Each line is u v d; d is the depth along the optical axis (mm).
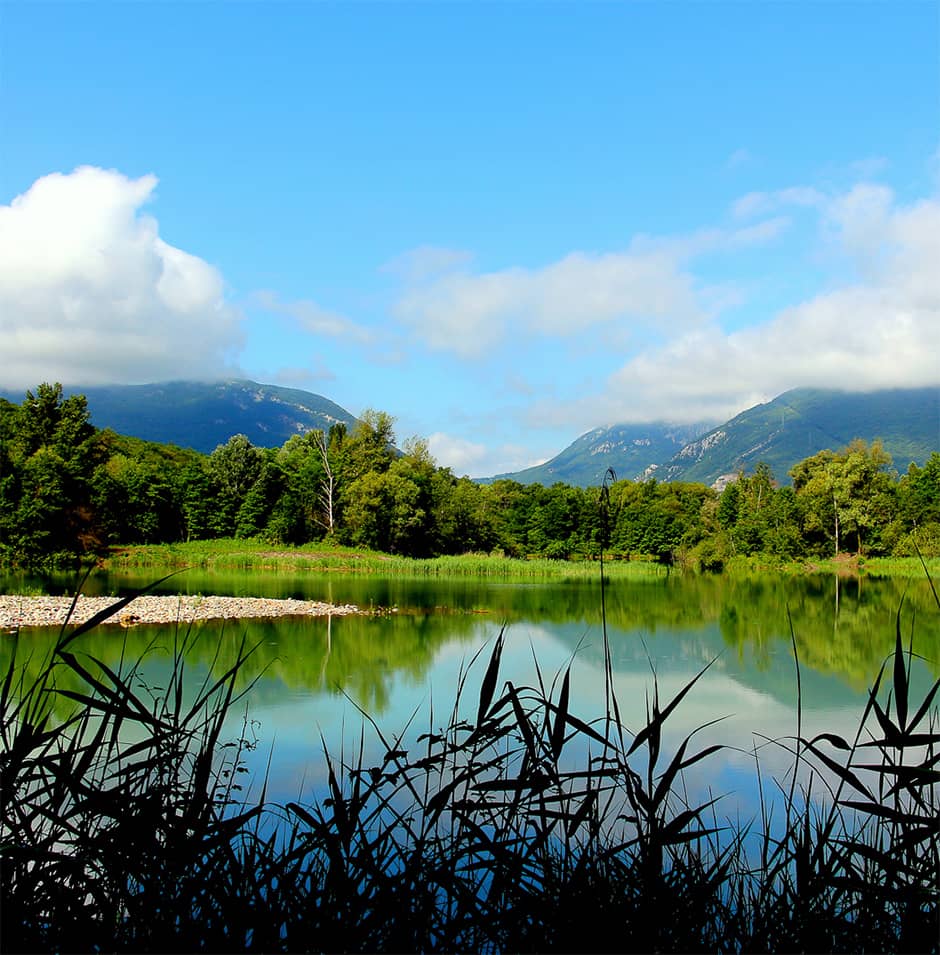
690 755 9375
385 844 3588
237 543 59312
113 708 3305
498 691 13852
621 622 25422
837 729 11383
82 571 42688
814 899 3623
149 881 3139
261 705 12531
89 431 60125
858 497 59781
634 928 3260
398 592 35906
